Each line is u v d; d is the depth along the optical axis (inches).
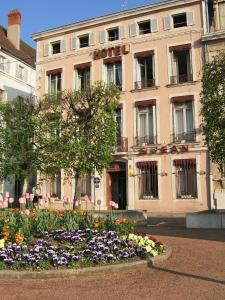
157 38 1141.7
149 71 1154.0
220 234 543.5
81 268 303.7
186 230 603.8
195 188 1035.3
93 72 1212.5
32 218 440.1
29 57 1553.9
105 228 431.5
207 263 343.0
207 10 1114.7
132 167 1110.4
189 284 274.8
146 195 1085.8
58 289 267.7
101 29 1223.5
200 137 1043.9
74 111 906.7
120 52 1180.5
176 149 1063.0
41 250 343.0
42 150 871.1
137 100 1136.8
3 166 866.1
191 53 1095.0
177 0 1127.6
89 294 254.4
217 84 620.4
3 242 346.9
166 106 1101.1
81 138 861.2
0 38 1481.3
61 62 1267.2
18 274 293.9
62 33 1279.5
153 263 339.3
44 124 894.4
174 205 1047.0
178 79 1100.5
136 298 243.1
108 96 912.3
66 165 836.0
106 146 859.4
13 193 1263.5
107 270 308.7
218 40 1067.9
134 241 379.6
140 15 1177.4
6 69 1403.8
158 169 1080.8
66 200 698.2
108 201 1138.0
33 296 252.2
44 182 1192.2
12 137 876.0
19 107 906.7
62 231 414.6
